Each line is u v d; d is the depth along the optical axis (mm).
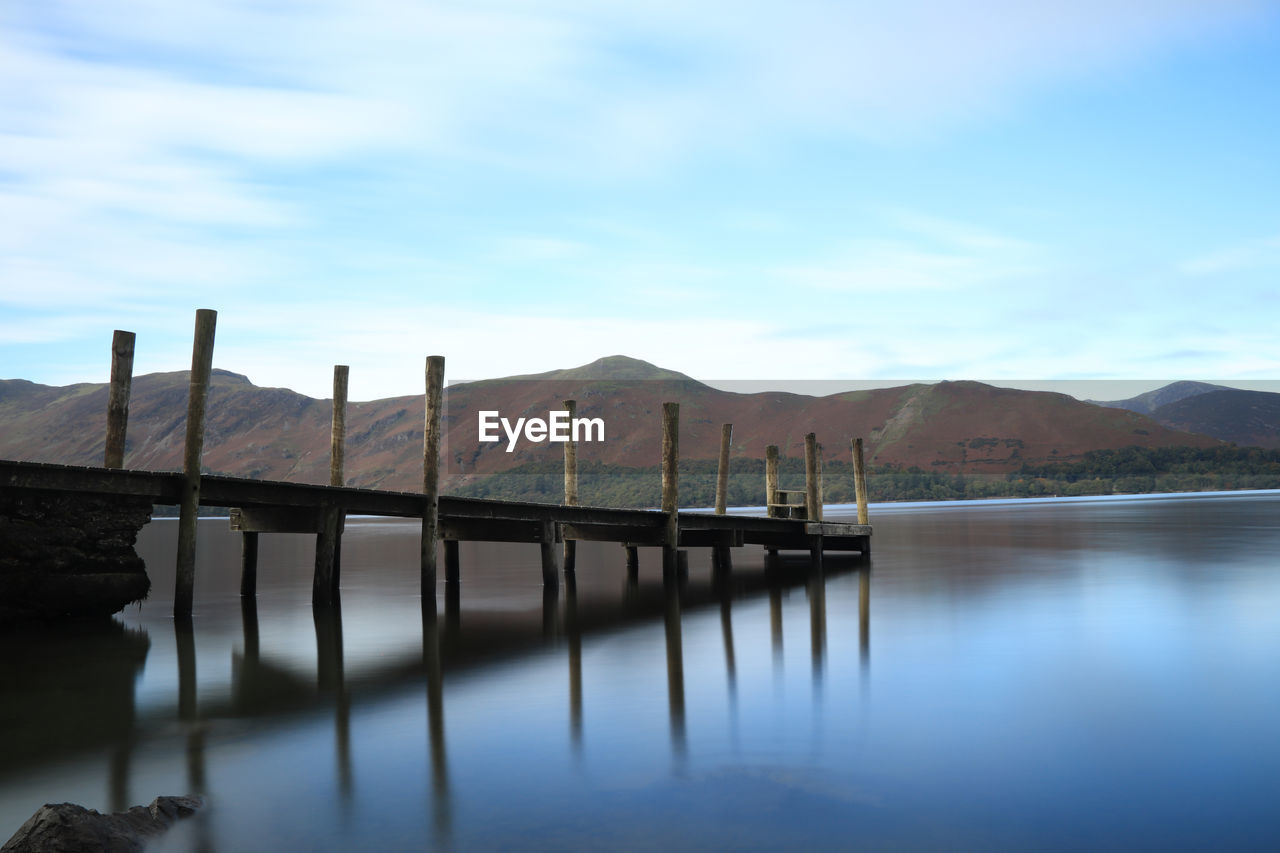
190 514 16359
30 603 15125
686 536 24156
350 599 20234
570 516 21203
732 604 18438
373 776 7840
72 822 6234
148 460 183625
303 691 11000
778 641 14031
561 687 11070
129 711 10070
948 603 17766
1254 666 11633
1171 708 9695
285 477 157625
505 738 8891
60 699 10656
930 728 9062
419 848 6391
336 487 18641
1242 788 7398
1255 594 18297
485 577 25516
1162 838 6496
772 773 7832
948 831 6625
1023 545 33000
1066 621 15266
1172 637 13672
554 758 8273
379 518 86562
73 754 8492
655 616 16969
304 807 7141
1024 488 122375
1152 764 7965
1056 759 8117
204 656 13266
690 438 141125
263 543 45375
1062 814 6922
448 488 122000
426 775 7852
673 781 7652
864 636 14273
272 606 19141
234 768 8070
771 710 9805
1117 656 12344
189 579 16500
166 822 6836
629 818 6887
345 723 9516
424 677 11734
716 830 6660
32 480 14633
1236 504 68562
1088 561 26141
